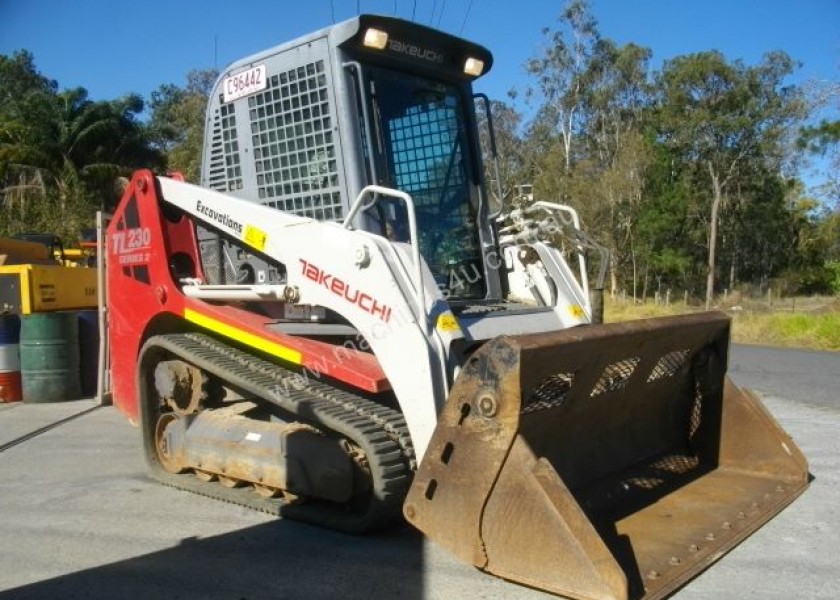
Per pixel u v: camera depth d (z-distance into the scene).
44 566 4.51
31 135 33.22
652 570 4.01
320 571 4.36
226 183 6.09
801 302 40.94
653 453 5.40
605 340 4.36
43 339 9.51
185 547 4.75
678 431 5.68
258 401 5.71
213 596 4.08
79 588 4.20
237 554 4.62
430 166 5.72
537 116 47.38
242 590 4.14
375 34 5.24
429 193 5.67
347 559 4.52
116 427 8.18
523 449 3.89
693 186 46.03
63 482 6.15
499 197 5.91
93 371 10.05
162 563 4.52
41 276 9.83
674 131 44.03
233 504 5.50
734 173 44.81
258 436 5.25
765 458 5.48
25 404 9.52
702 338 5.36
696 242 47.53
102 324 9.32
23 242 11.51
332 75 5.32
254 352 5.90
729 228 48.03
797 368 13.66
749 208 47.38
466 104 6.09
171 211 6.24
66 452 7.13
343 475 4.74
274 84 5.69
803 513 5.33
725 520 4.71
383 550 4.65
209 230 6.11
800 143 39.84
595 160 46.56
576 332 4.27
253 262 5.81
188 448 5.74
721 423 5.63
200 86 44.59
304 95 5.50
